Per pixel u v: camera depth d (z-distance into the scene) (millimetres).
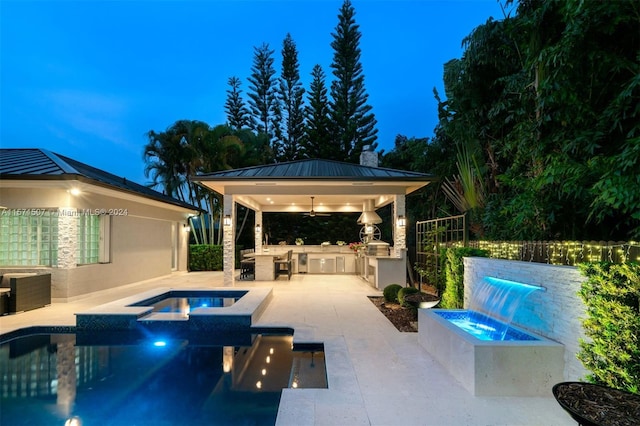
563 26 5961
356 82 24219
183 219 16391
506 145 8133
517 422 3240
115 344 5902
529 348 3803
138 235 12320
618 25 4965
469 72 10148
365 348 5230
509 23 7230
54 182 8492
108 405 3648
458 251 6793
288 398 3666
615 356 3162
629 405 2580
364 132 24016
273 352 5449
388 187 10914
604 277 3277
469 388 3846
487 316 5375
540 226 6602
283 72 26141
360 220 14289
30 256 9000
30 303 7824
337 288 10953
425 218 16516
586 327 3463
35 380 4328
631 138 4566
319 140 23500
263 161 21922
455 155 13375
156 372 4613
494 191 10500
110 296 9797
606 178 4414
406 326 6504
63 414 3455
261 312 7402
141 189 13383
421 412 3396
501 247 6168
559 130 6004
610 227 5863
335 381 4086
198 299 9125
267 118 25953
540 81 5980
